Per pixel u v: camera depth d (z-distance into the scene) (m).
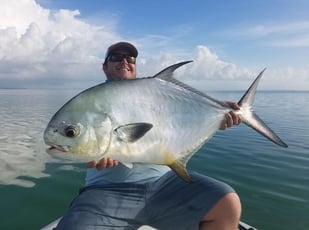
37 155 3.44
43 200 2.17
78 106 0.82
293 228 1.82
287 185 2.52
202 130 0.98
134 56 1.33
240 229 1.36
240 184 2.55
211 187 1.10
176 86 0.96
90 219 1.04
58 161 3.17
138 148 0.85
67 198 2.22
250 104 1.08
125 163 0.86
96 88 0.85
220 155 3.51
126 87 0.88
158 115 0.90
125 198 1.13
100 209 1.08
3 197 2.20
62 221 1.04
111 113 0.84
